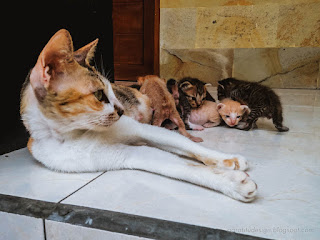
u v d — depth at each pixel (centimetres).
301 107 81
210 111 60
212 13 117
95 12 55
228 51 119
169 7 120
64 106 30
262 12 114
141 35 126
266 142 49
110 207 27
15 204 28
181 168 32
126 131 37
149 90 53
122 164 35
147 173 34
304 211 26
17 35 40
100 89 32
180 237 23
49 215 26
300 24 112
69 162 34
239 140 50
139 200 28
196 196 29
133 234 23
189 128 58
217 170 30
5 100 40
